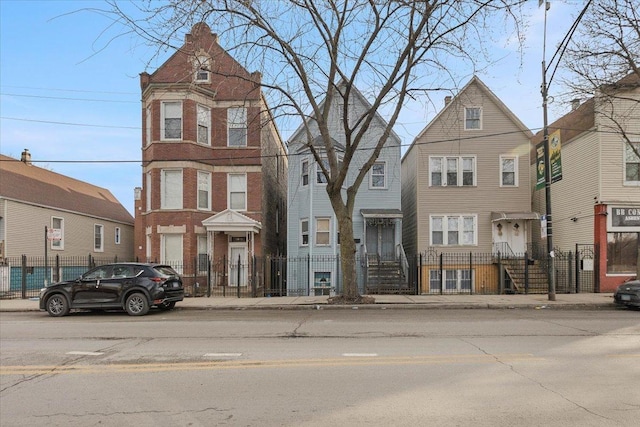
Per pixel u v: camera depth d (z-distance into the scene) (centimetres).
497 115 2262
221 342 861
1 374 637
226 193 2186
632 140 1877
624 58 1434
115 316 1309
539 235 2312
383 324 1070
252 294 1809
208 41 2116
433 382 578
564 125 2144
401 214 2173
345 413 473
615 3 1373
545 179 1552
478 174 2248
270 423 448
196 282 1959
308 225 2244
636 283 1389
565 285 2033
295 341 864
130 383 587
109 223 3241
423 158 2258
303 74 1403
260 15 1302
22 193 2453
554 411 473
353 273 1527
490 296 1716
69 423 454
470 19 1243
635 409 479
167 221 2062
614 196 1872
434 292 2177
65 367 672
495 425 438
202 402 511
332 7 1298
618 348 779
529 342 836
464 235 2236
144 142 2202
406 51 1317
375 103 1378
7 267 2194
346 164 1427
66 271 2661
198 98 2127
